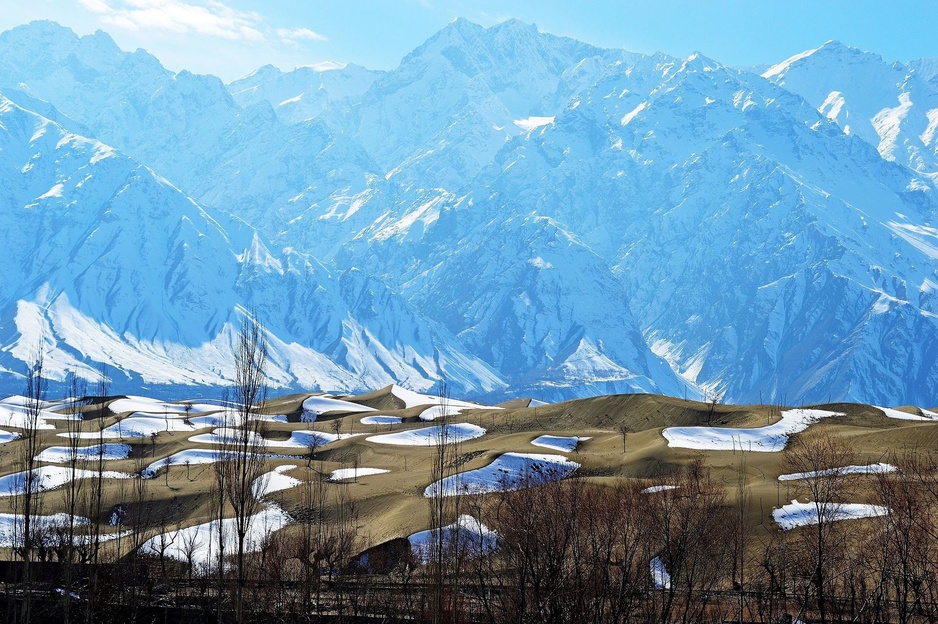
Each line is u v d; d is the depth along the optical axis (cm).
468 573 8794
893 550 8512
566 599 7162
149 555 11581
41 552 10512
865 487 11494
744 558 11112
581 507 9088
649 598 7962
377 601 9606
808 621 8512
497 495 12912
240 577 6244
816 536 10269
